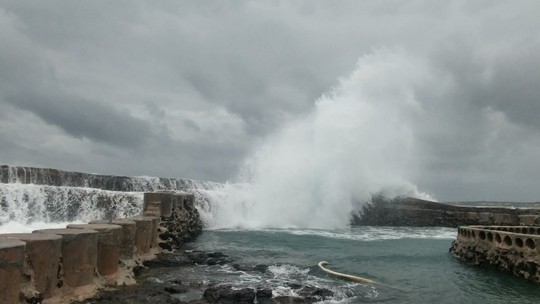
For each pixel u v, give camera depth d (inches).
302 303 446.9
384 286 550.6
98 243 442.3
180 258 622.8
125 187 1136.8
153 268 571.5
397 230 1284.4
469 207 1435.8
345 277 585.6
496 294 522.6
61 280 376.2
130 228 519.8
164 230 684.7
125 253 513.7
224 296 435.8
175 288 464.1
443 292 530.3
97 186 1080.8
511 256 627.5
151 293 438.9
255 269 608.1
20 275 307.7
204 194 1214.3
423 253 824.9
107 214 905.5
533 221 1318.9
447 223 1424.7
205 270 586.9
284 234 1057.5
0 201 790.5
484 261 688.4
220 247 823.1
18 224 767.1
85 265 402.0
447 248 901.2
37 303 331.9
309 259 720.3
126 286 463.8
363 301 475.8
